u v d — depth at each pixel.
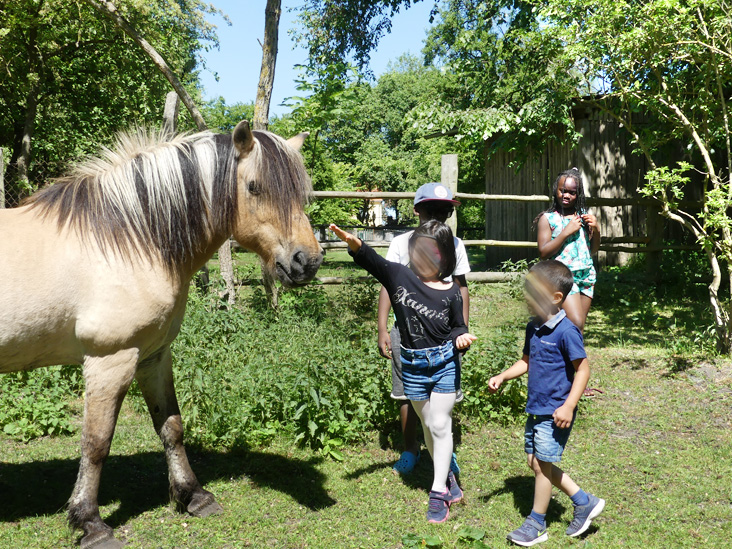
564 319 2.72
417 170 33.69
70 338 2.60
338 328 5.99
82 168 2.75
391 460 3.66
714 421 4.20
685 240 11.19
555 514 3.00
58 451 3.69
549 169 12.33
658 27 5.24
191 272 2.84
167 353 2.96
